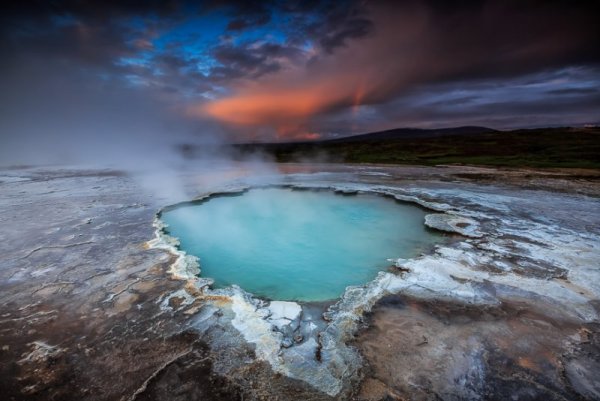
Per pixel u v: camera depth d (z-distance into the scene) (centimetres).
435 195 1230
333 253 754
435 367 351
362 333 412
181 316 449
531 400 308
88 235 783
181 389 324
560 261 607
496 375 338
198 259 659
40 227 849
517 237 745
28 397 315
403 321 435
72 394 318
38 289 522
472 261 615
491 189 1352
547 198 1159
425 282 538
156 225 870
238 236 873
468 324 426
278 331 420
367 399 311
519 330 411
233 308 472
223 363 360
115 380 336
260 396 316
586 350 374
